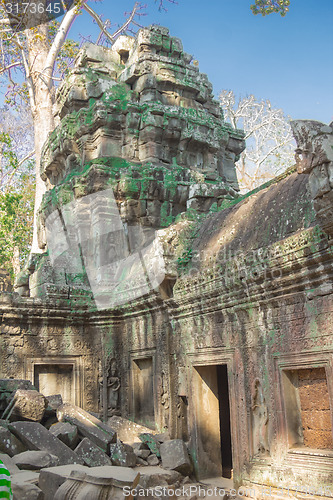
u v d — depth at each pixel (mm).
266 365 6898
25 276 12289
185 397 8938
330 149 5469
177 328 9016
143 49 13258
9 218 19625
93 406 10531
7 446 6793
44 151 14359
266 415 6836
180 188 11898
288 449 6430
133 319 10367
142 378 10305
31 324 10336
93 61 13562
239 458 7234
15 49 18156
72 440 7355
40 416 7504
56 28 18531
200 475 8094
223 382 10102
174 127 12625
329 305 6020
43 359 10297
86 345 10789
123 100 12633
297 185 7727
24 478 5781
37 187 16922
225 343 7758
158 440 8625
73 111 13273
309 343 6250
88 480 4969
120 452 7531
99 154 12172
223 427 9938
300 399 6648
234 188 14625
